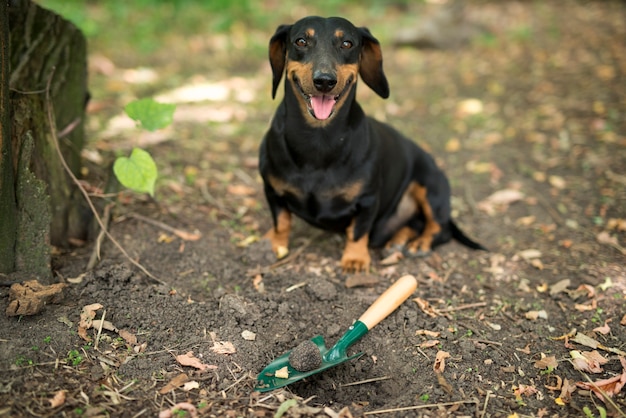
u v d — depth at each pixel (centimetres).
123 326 104
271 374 99
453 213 152
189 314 108
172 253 124
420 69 255
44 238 107
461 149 184
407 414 94
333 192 120
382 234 139
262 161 124
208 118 192
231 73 241
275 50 120
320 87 107
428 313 114
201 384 96
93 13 296
